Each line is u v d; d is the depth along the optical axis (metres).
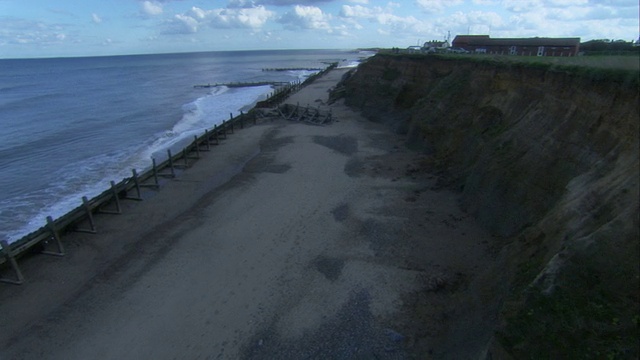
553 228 11.30
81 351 13.20
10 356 13.22
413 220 20.17
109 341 13.51
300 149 34.00
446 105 30.11
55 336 13.93
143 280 16.62
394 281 15.52
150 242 19.62
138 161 33.59
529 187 16.66
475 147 23.52
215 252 18.42
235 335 13.35
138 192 24.86
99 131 45.09
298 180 26.70
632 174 10.05
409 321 13.41
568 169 14.92
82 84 104.50
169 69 172.25
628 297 7.75
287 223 20.75
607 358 7.23
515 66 22.83
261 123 46.00
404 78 42.94
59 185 28.48
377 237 18.81
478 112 25.55
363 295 14.84
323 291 15.21
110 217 22.80
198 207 23.31
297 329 13.41
